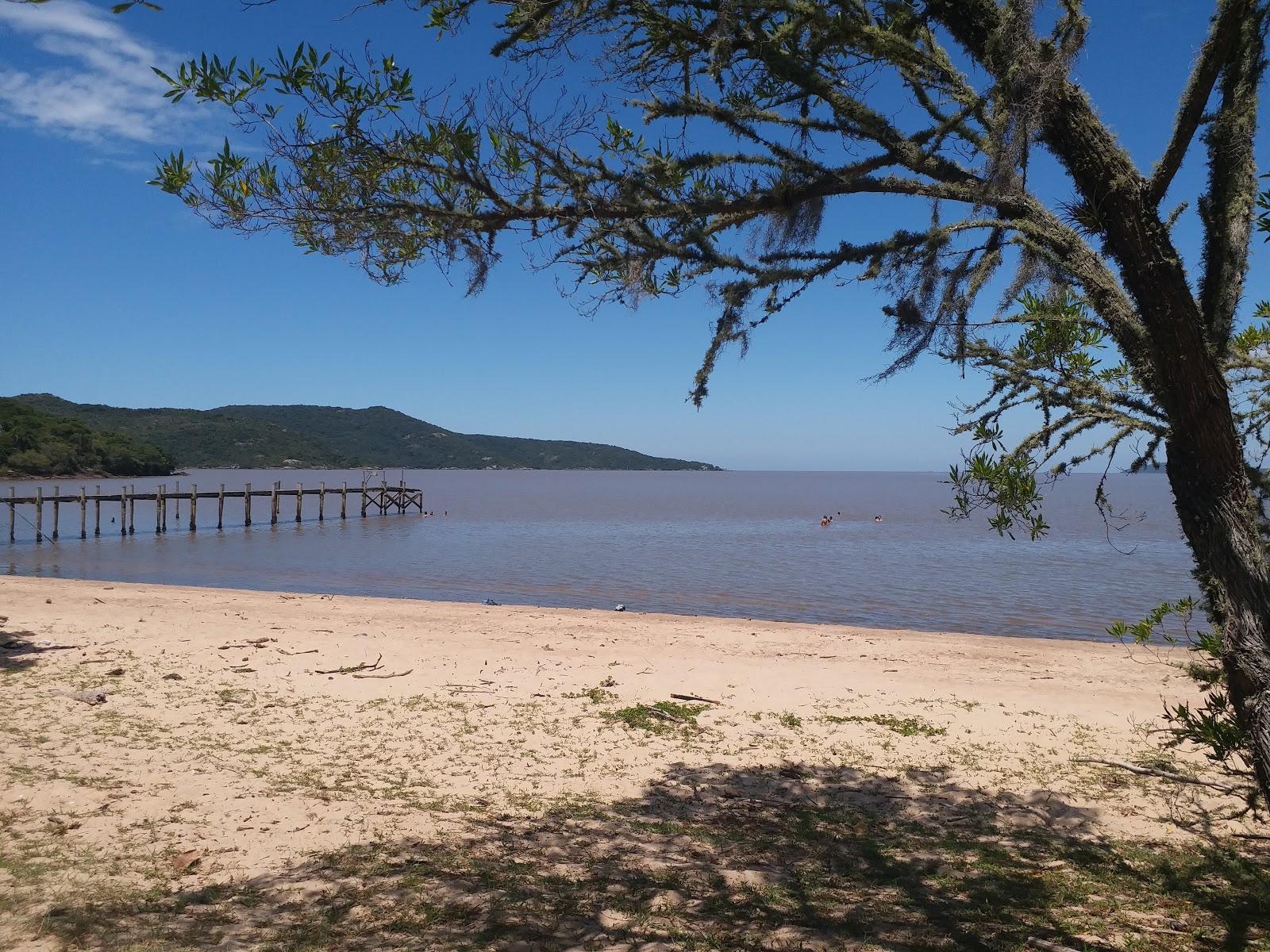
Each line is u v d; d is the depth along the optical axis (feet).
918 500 353.72
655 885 16.29
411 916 14.24
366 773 23.59
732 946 13.43
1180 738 11.25
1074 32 8.11
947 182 9.44
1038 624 63.77
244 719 28.17
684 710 31.78
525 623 51.62
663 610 70.49
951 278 9.19
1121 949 13.21
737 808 22.00
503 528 170.09
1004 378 8.33
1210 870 17.67
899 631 52.39
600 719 30.32
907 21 9.55
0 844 16.47
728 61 10.08
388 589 82.89
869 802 22.71
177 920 13.75
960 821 21.31
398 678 35.47
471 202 10.71
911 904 15.65
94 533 141.08
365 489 188.44
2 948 12.38
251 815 19.29
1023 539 144.36
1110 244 8.09
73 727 25.71
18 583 62.44
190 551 115.85
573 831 19.69
